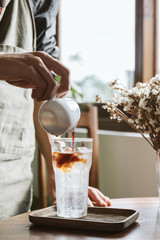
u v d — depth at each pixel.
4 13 1.14
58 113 0.73
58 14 2.77
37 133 1.22
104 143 2.29
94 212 0.83
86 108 1.81
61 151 0.76
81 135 2.46
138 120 0.87
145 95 0.86
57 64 0.81
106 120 2.45
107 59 2.41
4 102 1.10
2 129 1.10
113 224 0.71
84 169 0.77
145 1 2.18
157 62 2.21
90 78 2.54
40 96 0.75
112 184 2.22
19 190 1.15
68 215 0.77
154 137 0.87
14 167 1.13
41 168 1.54
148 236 0.70
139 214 0.86
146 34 2.19
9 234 0.72
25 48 1.18
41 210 0.82
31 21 1.19
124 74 2.31
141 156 2.01
